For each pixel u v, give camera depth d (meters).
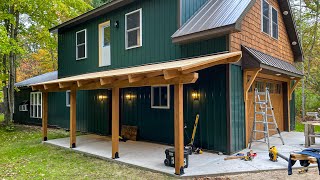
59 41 13.17
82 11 15.03
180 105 5.23
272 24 9.69
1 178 5.28
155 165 5.80
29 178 5.26
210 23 6.86
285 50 11.04
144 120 9.02
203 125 7.22
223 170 5.32
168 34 8.04
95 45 10.91
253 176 5.09
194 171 5.28
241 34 7.32
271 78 9.20
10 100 13.66
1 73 13.63
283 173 5.27
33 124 15.45
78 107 12.06
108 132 10.46
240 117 7.17
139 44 9.04
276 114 10.24
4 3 12.63
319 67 17.47
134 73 5.39
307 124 7.46
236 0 7.95
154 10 8.51
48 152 7.70
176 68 4.76
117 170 5.73
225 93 6.74
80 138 9.74
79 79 6.90
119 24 9.79
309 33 17.83
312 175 5.12
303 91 15.42
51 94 14.17
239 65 7.22
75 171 5.71
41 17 13.87
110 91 10.46
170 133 8.20
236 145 6.89
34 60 25.77
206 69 7.18
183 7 7.81
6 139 10.30
